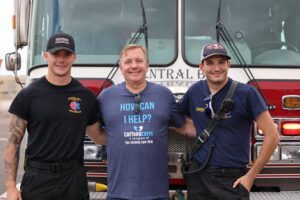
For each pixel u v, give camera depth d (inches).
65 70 142.9
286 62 192.2
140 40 194.7
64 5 200.8
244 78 188.4
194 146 151.6
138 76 147.4
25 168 147.4
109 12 198.4
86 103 147.0
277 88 185.3
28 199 143.9
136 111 147.2
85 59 193.8
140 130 146.3
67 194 144.6
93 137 157.9
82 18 199.2
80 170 147.4
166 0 196.2
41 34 200.8
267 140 145.3
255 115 145.9
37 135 143.5
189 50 192.2
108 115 148.6
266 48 195.3
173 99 154.2
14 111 143.6
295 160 183.3
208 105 149.8
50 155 143.1
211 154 148.5
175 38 193.2
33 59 199.3
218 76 146.4
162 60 191.2
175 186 183.2
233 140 147.7
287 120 184.1
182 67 190.5
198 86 153.9
